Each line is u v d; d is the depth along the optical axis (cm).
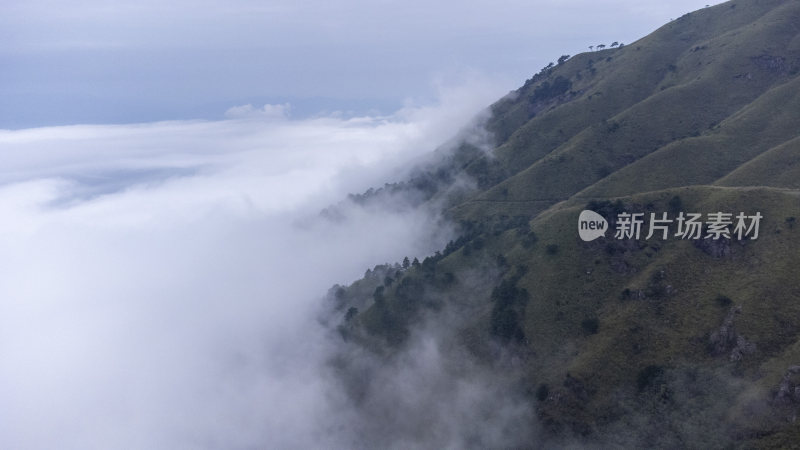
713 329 10825
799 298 10388
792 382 8875
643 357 11125
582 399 11044
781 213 12050
